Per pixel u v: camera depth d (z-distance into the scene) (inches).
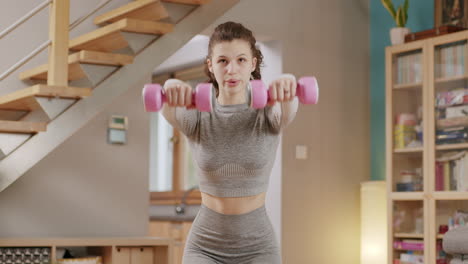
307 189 217.8
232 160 79.0
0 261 155.0
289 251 211.0
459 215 189.8
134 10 161.3
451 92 194.1
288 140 213.9
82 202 179.0
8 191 170.1
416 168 201.5
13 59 171.5
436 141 197.0
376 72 237.6
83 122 149.7
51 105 145.4
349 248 227.3
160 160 296.0
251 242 82.3
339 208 226.1
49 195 174.9
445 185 193.9
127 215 185.8
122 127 185.2
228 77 77.5
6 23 170.9
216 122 78.6
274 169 213.0
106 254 171.5
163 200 279.1
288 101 75.9
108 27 151.2
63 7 144.2
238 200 80.8
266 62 218.8
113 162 184.1
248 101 76.4
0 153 146.3
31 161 146.5
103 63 152.1
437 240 194.5
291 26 217.2
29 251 158.2
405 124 205.3
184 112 78.4
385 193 213.2
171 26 154.5
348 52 233.5
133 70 155.8
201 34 199.8
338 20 231.3
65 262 163.0
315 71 222.8
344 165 229.0
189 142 81.4
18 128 141.1
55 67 142.9
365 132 236.5
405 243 201.9
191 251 84.3
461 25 209.0
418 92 202.5
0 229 168.9
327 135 225.0
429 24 222.4
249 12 206.8
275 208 211.9
